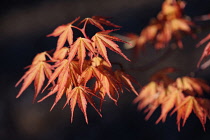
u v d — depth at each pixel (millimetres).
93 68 1329
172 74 6359
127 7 9664
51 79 1297
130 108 6137
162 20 2820
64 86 1282
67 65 1255
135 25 8445
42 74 1468
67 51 1434
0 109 6320
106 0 10531
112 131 5758
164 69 2266
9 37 9398
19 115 6199
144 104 2195
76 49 1282
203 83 1935
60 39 1411
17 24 10000
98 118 6086
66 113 6203
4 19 10445
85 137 5715
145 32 2926
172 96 1801
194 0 8727
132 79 1499
